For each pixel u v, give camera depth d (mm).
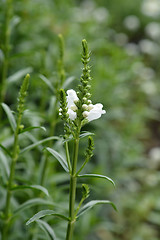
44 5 1929
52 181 1189
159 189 1783
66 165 774
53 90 1014
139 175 1790
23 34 1696
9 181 891
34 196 1052
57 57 1608
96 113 756
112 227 1444
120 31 3479
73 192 773
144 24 3484
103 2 3594
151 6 3104
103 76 1799
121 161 1755
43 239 1091
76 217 779
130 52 2279
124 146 1794
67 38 1840
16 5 1698
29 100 1442
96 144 1688
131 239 1598
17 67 1581
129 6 3543
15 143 866
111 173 1696
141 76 2275
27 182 997
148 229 1627
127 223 1650
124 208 1680
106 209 1627
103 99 1731
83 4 2848
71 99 762
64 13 2107
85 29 2082
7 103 1572
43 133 1222
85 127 1662
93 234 1582
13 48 1636
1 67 1537
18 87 1388
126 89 2027
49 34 1812
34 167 1211
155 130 2549
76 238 1267
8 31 1140
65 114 752
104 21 2465
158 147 2398
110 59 1995
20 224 1141
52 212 767
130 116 2049
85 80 749
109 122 1943
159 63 2928
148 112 2100
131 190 1734
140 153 2037
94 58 1873
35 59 1558
